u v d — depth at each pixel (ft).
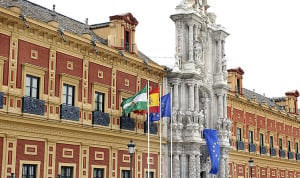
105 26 142.20
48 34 111.75
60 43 115.85
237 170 193.06
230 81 200.23
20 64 105.40
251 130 208.64
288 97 262.26
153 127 145.69
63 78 115.96
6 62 102.17
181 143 151.74
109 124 129.08
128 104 130.11
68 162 115.44
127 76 138.00
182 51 158.30
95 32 144.87
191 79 155.43
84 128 119.75
